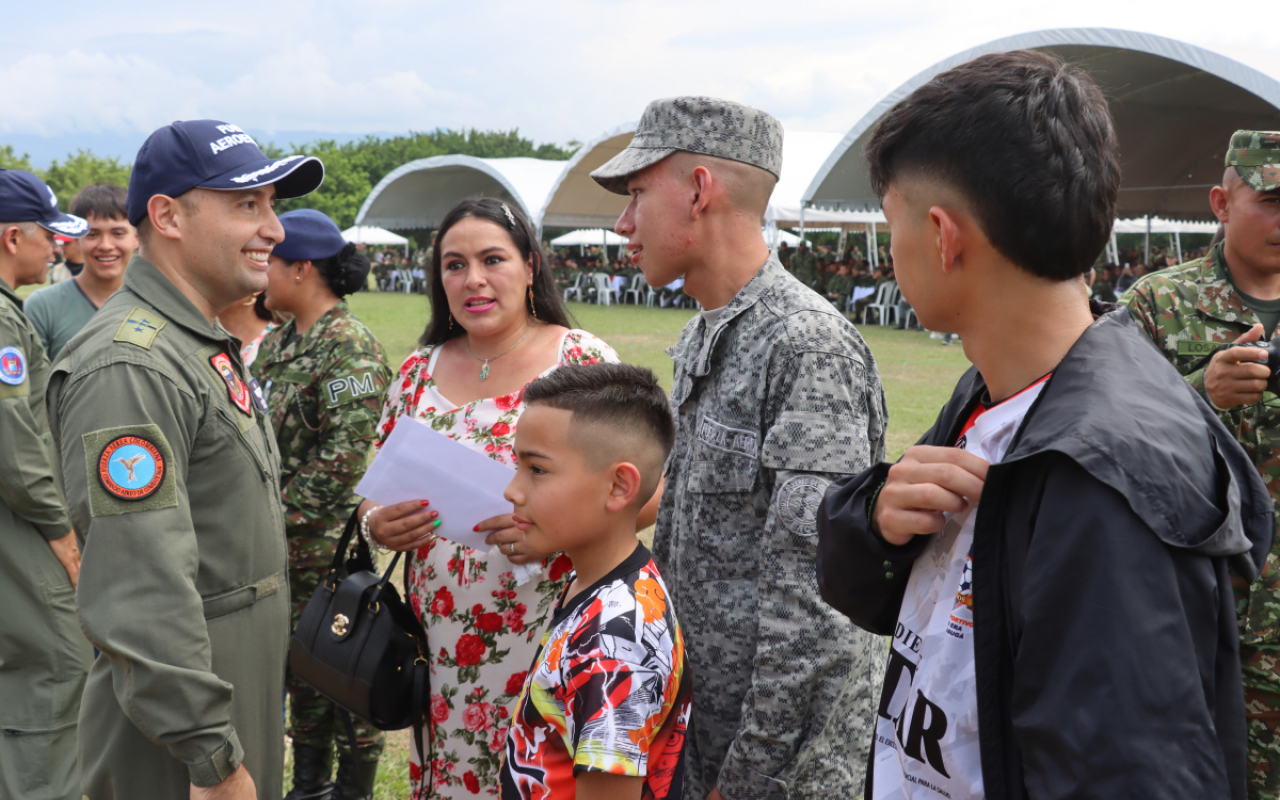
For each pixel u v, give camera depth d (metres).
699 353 1.94
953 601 0.99
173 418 1.69
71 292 4.18
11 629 2.72
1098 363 0.88
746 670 1.77
